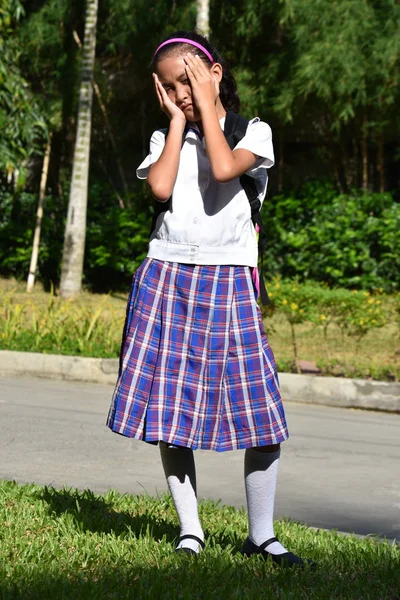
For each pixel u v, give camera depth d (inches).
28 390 749.9
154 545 331.3
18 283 1443.2
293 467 537.3
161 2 1346.0
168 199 314.8
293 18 1280.8
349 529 413.7
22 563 306.3
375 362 887.7
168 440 303.9
